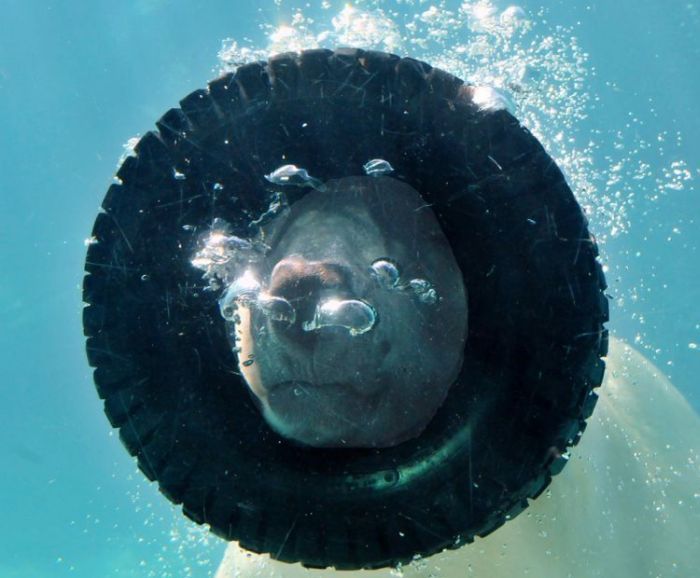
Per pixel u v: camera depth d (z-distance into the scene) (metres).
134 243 1.38
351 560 1.39
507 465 1.36
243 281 1.38
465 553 1.47
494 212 1.35
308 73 1.35
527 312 1.34
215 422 1.40
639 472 1.57
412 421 1.37
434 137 1.35
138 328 1.39
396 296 1.35
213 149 1.38
